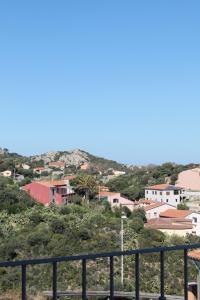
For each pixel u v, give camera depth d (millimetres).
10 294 12977
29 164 134125
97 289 23047
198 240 45156
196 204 79625
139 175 103375
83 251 34969
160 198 83938
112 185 93750
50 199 70750
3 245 33844
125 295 21391
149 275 24609
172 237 45406
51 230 38844
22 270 3254
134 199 86312
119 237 38969
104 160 162250
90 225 41531
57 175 118375
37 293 16391
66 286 22688
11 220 44500
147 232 42594
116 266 27125
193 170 95938
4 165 109875
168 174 101062
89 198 77188
